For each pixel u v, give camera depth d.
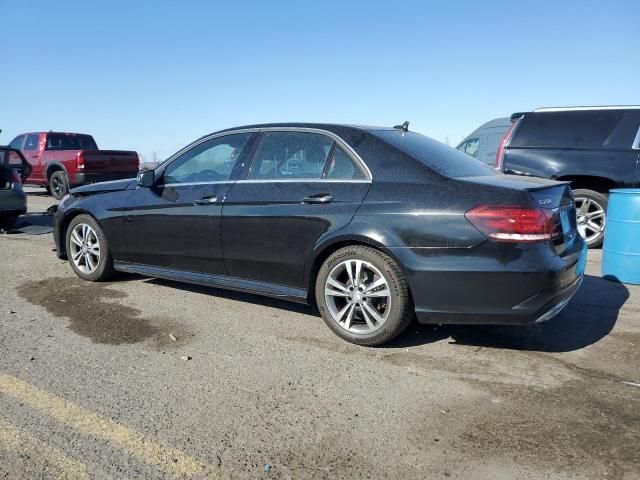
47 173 14.35
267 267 4.30
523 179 3.99
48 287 5.43
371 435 2.78
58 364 3.59
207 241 4.60
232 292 5.32
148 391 3.23
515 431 2.81
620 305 4.93
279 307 4.86
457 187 3.59
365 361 3.70
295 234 4.09
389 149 3.94
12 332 4.16
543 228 3.41
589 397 3.18
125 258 5.30
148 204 5.00
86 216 5.55
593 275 6.06
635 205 5.57
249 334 4.19
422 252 3.58
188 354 3.79
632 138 6.96
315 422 2.90
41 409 2.98
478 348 3.93
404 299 3.72
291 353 3.83
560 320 4.52
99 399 3.11
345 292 3.96
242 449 2.65
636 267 5.62
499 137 10.88
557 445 2.68
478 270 3.44
